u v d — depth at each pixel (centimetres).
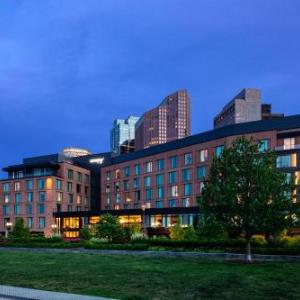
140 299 1609
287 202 3038
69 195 11631
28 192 11106
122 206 10738
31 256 3769
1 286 1900
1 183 11569
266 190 3002
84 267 2741
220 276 2242
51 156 12825
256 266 2784
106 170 11525
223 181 3166
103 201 11450
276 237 3766
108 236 4850
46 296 1633
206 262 3105
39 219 10794
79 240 5947
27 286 1938
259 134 7469
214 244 3912
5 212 11350
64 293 1705
